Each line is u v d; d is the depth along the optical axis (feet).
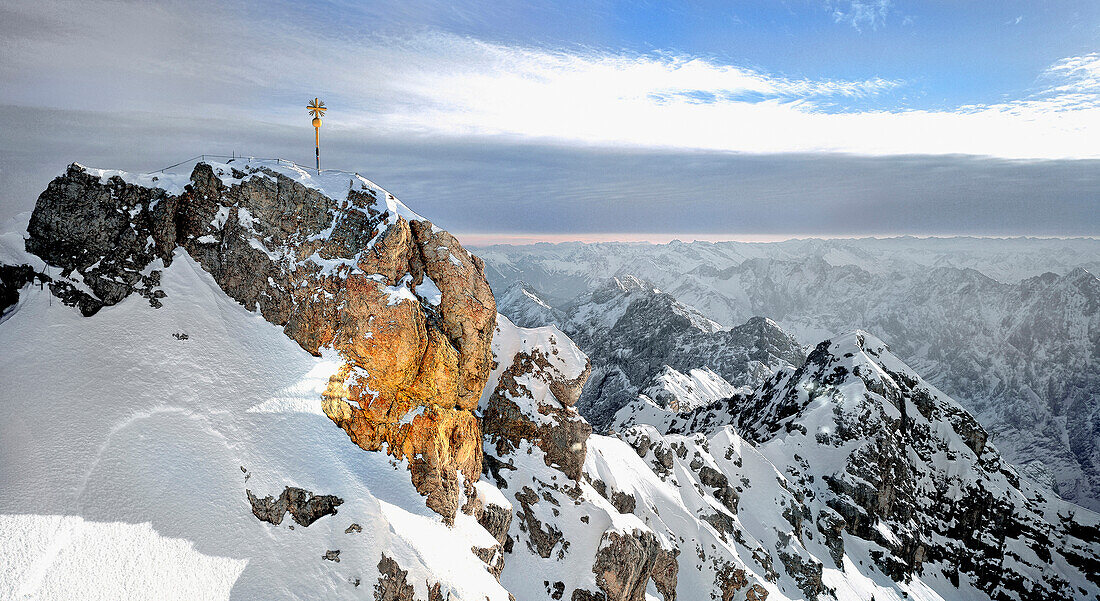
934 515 467.11
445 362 158.51
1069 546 464.24
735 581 276.82
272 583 118.42
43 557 103.55
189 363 137.49
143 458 122.11
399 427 150.10
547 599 185.06
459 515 159.43
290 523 126.62
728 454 382.01
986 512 475.72
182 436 127.75
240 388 138.82
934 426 513.04
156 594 108.47
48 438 117.60
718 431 396.78
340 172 169.99
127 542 111.14
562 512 203.31
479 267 181.98
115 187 150.30
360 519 130.82
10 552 101.76
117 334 137.49
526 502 201.57
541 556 193.26
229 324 147.74
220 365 140.05
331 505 131.23
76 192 146.41
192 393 133.90
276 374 144.36
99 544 108.88
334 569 123.75
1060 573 451.53
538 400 217.36
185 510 119.03
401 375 151.23
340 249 158.51
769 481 382.22
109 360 132.98
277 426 137.18
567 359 227.20
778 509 366.43
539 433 213.87
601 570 191.21
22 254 143.02
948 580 439.22
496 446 211.41
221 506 122.42
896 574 406.62
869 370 512.63
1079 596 442.50
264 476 129.08
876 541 418.51
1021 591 440.04
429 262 172.65
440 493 148.97
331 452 140.05
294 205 159.02
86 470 116.16
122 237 147.54
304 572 121.70
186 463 124.77
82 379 128.26
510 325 229.66
